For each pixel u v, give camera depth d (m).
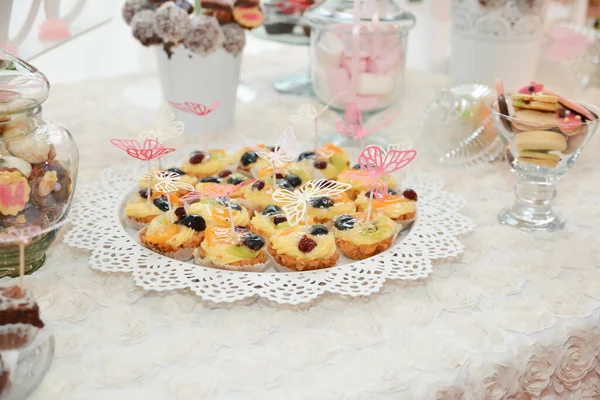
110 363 0.63
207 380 0.61
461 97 0.99
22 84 0.69
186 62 1.04
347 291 0.70
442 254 0.76
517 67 1.13
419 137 1.05
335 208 0.83
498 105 0.83
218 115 1.09
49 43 1.01
